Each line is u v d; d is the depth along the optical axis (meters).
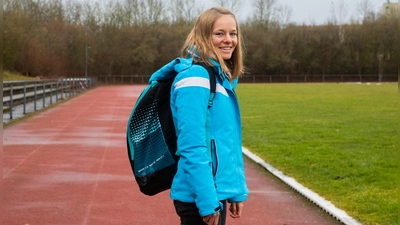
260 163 9.51
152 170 3.02
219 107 2.91
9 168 8.77
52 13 62.91
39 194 6.95
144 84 70.31
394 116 19.94
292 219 5.94
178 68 2.92
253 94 39.00
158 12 80.06
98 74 70.81
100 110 22.22
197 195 2.77
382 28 78.50
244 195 3.09
